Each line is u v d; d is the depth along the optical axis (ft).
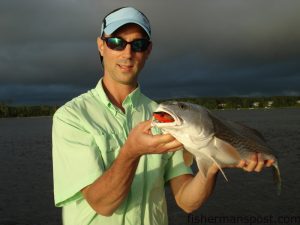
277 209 11.41
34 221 11.72
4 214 12.48
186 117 2.56
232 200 12.51
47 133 57.72
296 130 40.55
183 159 3.00
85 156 2.79
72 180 2.78
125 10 3.10
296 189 13.65
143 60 3.18
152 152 2.50
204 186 2.92
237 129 3.00
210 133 2.66
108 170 2.58
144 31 3.12
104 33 3.21
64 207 2.96
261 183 14.69
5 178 19.04
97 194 2.63
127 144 2.46
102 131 2.92
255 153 3.05
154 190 3.00
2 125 100.63
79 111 2.97
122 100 3.21
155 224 2.98
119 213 2.85
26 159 26.37
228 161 2.78
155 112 2.57
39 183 17.49
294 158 21.06
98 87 3.15
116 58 3.09
